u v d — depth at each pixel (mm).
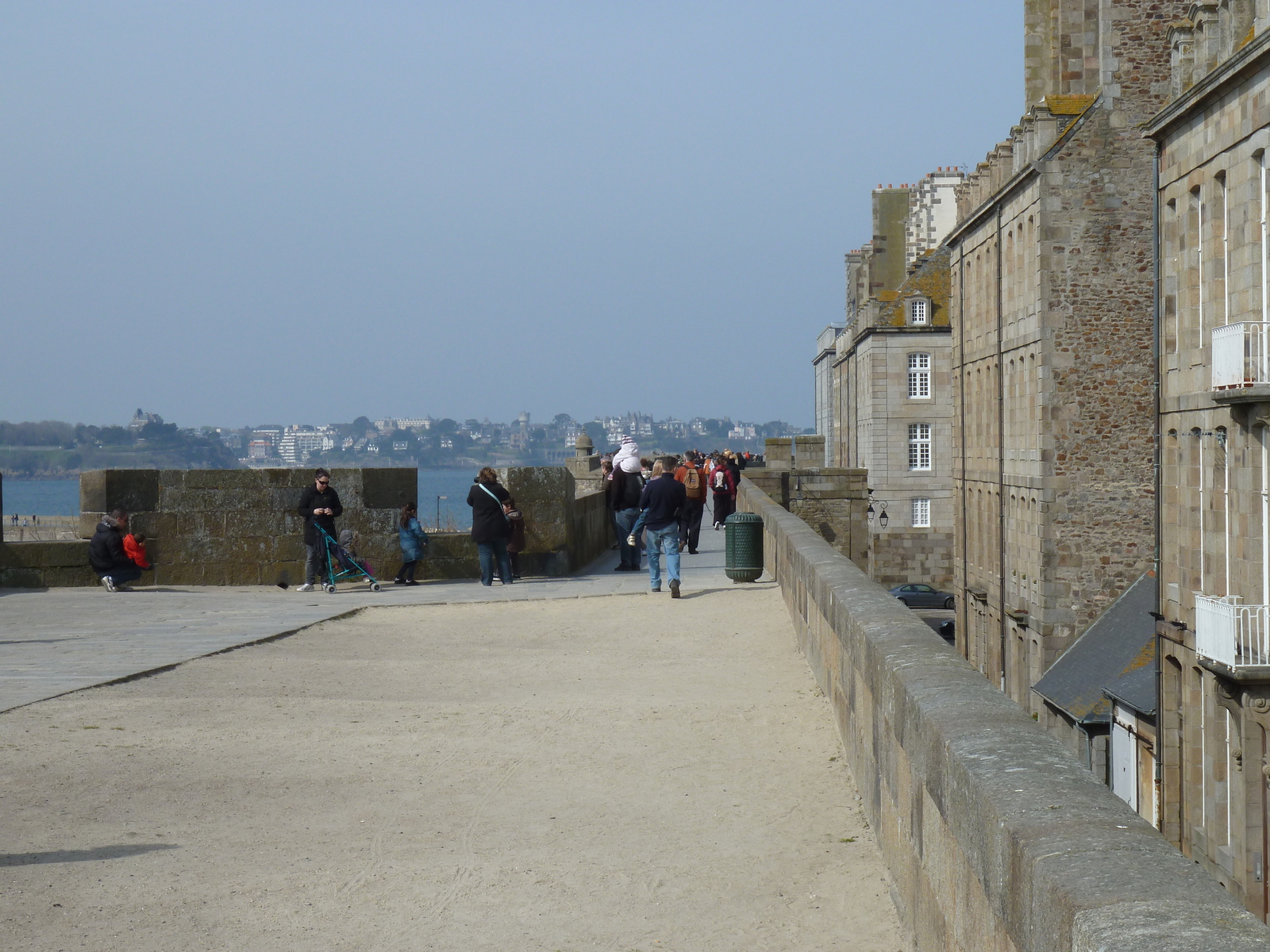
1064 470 42688
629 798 8930
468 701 12312
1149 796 33031
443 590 22016
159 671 13469
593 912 6758
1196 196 31062
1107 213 42688
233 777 9391
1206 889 3119
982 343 52656
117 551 22219
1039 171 42844
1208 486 29594
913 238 82812
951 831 4906
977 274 53812
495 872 7391
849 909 6688
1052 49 50094
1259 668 25391
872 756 7805
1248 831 25547
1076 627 42438
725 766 9734
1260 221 27297
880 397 75438
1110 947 2828
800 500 50812
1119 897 3096
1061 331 42750
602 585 22406
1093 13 45719
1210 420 29219
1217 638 26672
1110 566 42406
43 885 7055
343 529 23656
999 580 48969
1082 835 3600
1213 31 30969
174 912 6688
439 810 8648
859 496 50688
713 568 25734
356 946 6281
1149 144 42469
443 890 7078
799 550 14938
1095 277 42719
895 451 75312
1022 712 5301
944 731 5113
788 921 6562
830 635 11117
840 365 92688
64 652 14656
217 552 23406
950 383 74875
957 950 4773
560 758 10047
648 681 13273
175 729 10820
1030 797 4051
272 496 23453
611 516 31875
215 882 7156
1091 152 42688
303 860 7578
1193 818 29609
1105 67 42594
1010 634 47750
